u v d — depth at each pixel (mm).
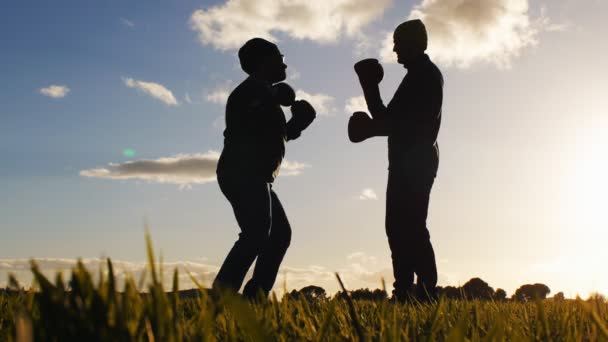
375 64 5645
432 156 5066
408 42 5105
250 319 474
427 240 5000
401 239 4996
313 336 1055
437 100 5043
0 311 1487
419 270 4957
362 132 5441
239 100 4141
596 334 987
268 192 4133
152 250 620
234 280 3873
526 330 1415
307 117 4875
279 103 4336
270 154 4145
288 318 1208
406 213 4973
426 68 5055
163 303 612
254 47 4551
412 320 1477
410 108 5023
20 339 470
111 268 590
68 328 518
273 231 4535
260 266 4512
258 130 4105
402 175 5004
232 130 4156
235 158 4070
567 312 1421
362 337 777
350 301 791
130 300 617
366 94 5625
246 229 3988
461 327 580
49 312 520
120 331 549
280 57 4648
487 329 1378
